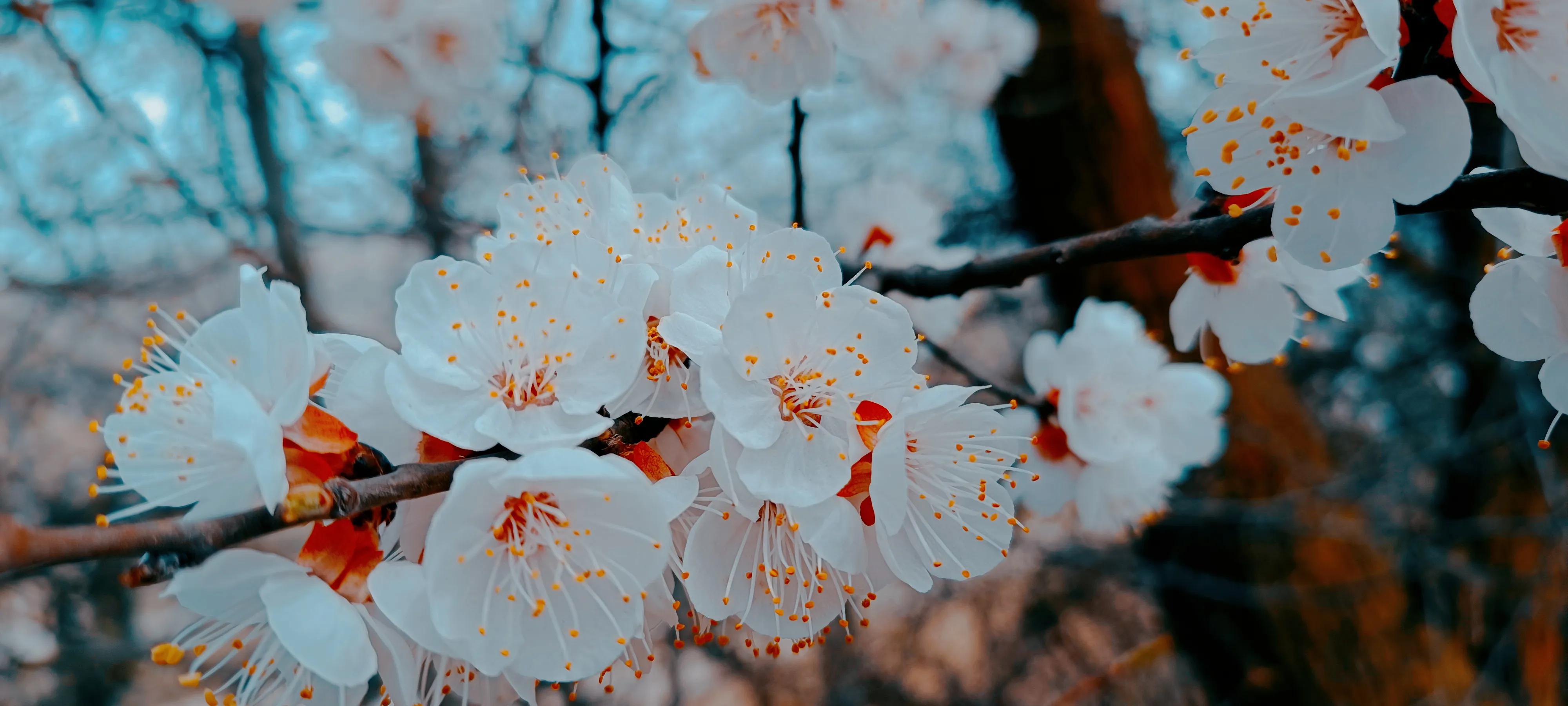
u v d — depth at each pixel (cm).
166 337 16
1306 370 57
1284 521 40
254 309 15
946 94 44
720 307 17
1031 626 62
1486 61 15
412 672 16
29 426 51
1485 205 16
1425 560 43
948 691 59
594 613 16
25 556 13
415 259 49
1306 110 16
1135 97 45
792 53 24
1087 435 26
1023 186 47
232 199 40
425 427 16
